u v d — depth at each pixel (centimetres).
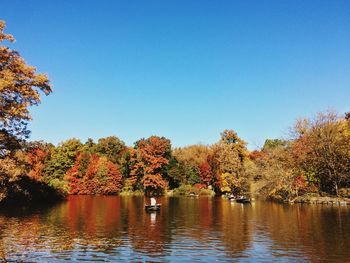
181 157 10781
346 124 5878
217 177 9250
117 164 9950
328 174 5931
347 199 5284
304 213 3872
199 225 2967
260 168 7475
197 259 1753
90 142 11700
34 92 2180
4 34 2184
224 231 2633
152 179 8806
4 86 1975
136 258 1767
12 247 2019
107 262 1686
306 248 1995
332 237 2325
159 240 2259
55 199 6444
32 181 5612
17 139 2273
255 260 1731
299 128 6197
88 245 2086
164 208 4800
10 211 4175
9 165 2234
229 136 8919
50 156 9425
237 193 8181
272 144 9750
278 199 6397
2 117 2072
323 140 5831
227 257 1794
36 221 3234
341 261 1706
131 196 8675
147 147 9112
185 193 9044
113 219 3412
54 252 1892
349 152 5609
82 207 4916
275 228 2761
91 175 9362
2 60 2156
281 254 1853
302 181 6044
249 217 3559
